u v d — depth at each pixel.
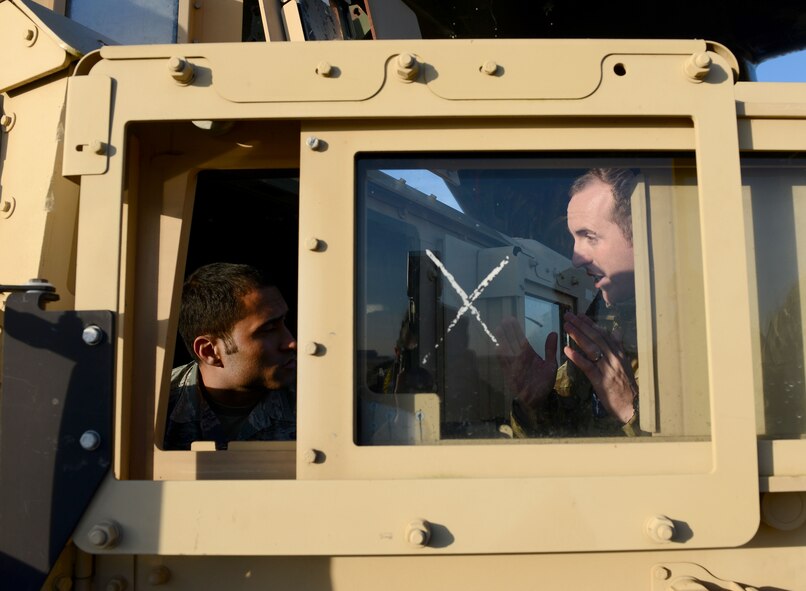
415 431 1.27
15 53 1.64
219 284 1.81
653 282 1.33
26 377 1.21
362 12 2.14
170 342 1.51
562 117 1.30
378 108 1.28
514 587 1.27
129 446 1.46
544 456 1.23
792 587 1.28
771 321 1.35
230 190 1.84
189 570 1.29
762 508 1.27
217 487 1.20
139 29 1.89
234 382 1.81
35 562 1.16
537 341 1.33
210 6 1.97
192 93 1.29
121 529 1.18
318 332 1.26
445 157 1.34
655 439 1.27
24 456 1.19
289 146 1.55
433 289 1.32
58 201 1.52
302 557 1.28
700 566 1.27
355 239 1.30
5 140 1.64
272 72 1.29
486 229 1.35
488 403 1.30
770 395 1.33
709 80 1.30
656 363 1.31
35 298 1.22
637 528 1.19
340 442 1.23
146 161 1.56
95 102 1.29
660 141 1.31
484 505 1.19
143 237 1.53
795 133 1.35
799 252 1.37
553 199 1.35
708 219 1.28
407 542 1.18
